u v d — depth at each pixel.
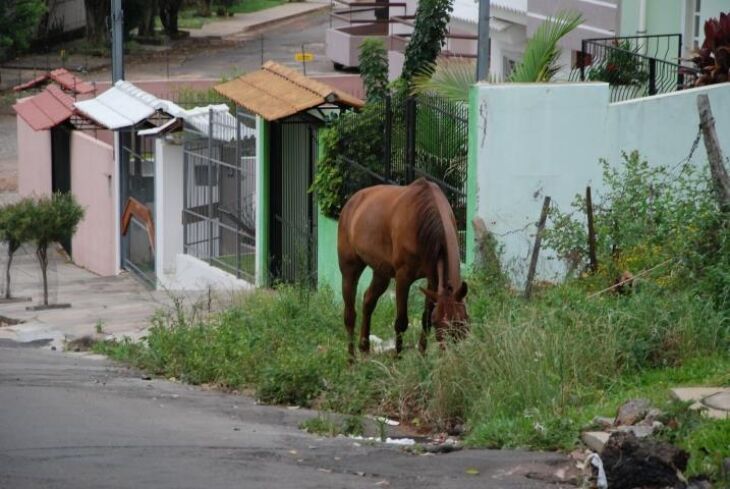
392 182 19.08
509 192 16.28
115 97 30.48
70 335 20.08
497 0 31.27
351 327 14.30
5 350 18.16
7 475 8.68
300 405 12.88
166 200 26.70
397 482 8.80
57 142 34.22
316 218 21.75
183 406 12.41
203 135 25.45
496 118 16.16
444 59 26.70
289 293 17.86
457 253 12.44
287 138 22.50
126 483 8.53
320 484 8.64
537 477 8.98
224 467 9.15
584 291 13.90
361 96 42.47
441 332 11.90
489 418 10.84
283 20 67.44
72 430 10.52
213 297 20.92
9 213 24.58
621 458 8.74
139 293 25.92
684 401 10.06
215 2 67.75
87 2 56.19
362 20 47.31
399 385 12.08
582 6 26.38
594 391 11.17
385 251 13.35
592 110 16.36
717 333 12.17
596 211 15.76
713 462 8.75
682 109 16.83
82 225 32.06
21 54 54.72
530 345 11.48
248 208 23.56
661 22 24.00
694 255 13.28
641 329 12.05
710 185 15.03
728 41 18.97
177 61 53.69
